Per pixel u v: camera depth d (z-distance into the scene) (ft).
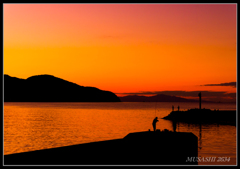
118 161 51.62
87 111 439.63
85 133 148.36
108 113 381.60
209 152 71.41
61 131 161.27
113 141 64.80
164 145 53.57
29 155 53.36
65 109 515.50
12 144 112.06
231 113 240.73
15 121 246.88
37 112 402.52
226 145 85.15
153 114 356.79
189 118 233.14
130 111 449.48
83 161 50.19
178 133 58.80
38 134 148.05
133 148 54.24
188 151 54.44
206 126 171.12
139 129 166.40
